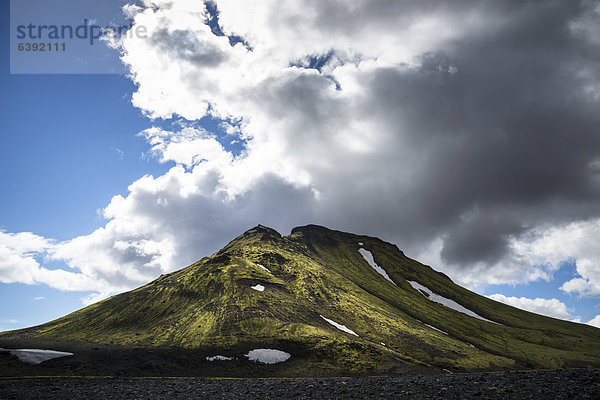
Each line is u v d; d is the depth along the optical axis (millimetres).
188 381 67000
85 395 49781
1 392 53500
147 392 50438
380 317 157750
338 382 48781
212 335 119000
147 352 106125
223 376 95500
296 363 105062
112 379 75875
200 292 153000
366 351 111625
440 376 47469
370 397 37562
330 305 160625
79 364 94000
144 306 147375
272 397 41875
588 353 164125
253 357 106562
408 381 44281
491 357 135625
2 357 94312
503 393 34469
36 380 75438
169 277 178125
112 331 128875
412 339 139250
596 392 32156
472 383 39875
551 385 36000
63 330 132250
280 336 118562
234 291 152000
